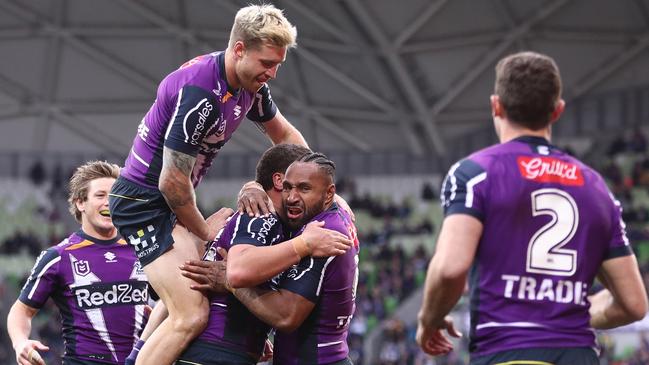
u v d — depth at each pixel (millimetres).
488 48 43094
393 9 40594
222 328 6215
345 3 40406
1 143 50500
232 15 43375
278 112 7301
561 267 5070
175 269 6332
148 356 6258
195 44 45906
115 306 7938
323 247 5926
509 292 5043
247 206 6234
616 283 5258
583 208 5137
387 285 38625
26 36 46312
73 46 46875
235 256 5957
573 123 45844
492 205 5074
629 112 44062
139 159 6473
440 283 5012
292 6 41281
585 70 44562
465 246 5004
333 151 50125
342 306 6254
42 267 7980
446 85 45250
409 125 47594
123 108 49719
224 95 6156
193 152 6156
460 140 48156
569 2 40406
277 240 6219
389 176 49062
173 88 6191
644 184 41250
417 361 31266
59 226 47281
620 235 5262
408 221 46125
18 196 48469
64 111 49750
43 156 50156
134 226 6484
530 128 5277
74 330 7957
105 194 8000
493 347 5043
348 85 45938
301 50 44281
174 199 6180
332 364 6254
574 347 4996
